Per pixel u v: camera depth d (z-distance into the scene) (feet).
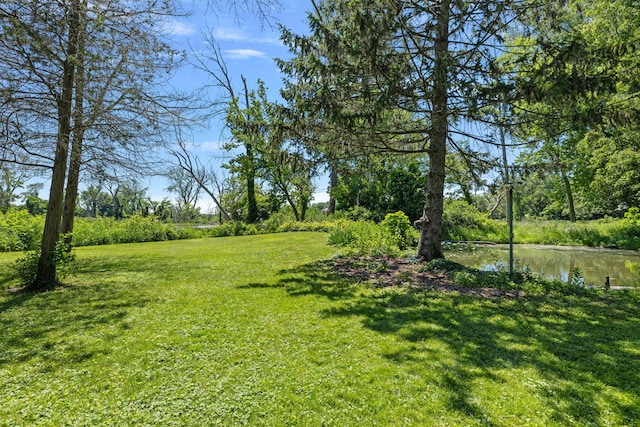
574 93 16.93
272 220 71.15
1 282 23.68
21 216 48.26
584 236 54.39
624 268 33.17
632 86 18.49
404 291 19.65
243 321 15.02
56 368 10.90
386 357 11.37
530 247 50.03
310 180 30.07
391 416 8.39
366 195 73.56
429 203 27.71
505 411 8.50
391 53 21.43
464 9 21.01
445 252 43.60
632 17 30.40
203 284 22.41
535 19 21.95
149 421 8.28
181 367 10.85
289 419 8.32
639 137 36.01
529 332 13.39
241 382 9.93
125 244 51.80
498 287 20.27
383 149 26.58
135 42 20.24
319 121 24.39
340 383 9.82
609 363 10.83
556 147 65.92
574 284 21.18
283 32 21.57
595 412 8.43
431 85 22.11
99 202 130.52
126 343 12.75
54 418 8.42
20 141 19.44
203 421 8.27
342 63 21.53
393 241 37.37
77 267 27.89
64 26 18.22
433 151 26.86
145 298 19.10
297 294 19.47
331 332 13.61
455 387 9.55
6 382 10.07
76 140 21.35
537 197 149.79
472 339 12.72
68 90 20.31
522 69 20.79
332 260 30.76
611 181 52.13
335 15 23.02
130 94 21.04
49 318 15.71
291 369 10.64
